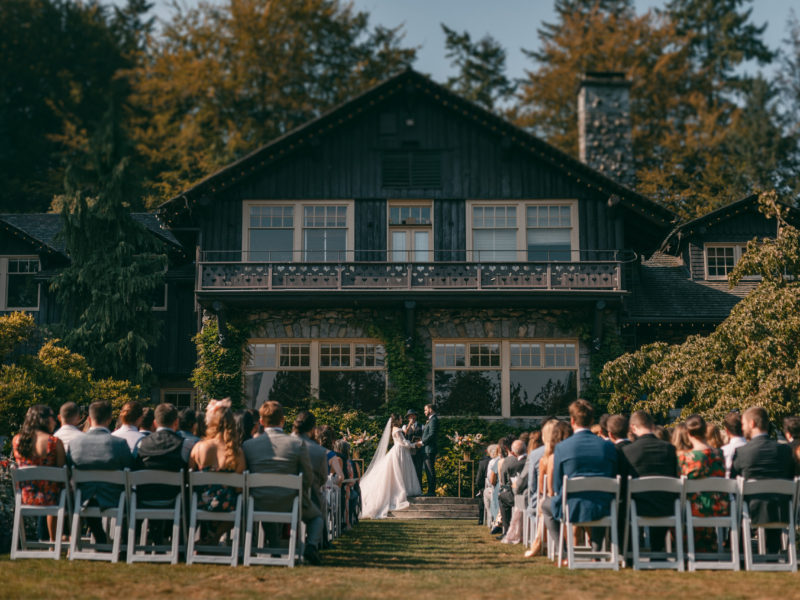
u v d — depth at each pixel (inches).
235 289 797.9
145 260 903.1
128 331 882.1
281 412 326.0
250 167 845.2
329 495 442.9
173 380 944.9
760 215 917.8
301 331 824.9
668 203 1309.1
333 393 819.4
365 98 850.8
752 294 589.0
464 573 292.8
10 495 363.3
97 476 313.0
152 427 360.5
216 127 1428.4
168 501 319.3
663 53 1521.9
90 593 239.1
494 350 824.3
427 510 669.3
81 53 1562.5
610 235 845.2
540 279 804.6
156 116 1416.1
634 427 322.0
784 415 544.4
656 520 304.0
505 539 442.0
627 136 1005.2
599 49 1496.1
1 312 930.1
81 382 741.9
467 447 781.9
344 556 353.7
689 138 1423.5
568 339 824.3
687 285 903.7
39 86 1526.8
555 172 855.7
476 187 852.0
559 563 318.3
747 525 304.0
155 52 1465.3
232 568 296.7
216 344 818.2
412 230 849.5
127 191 927.0
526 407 815.7
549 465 349.4
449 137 858.1
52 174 1385.3
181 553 320.8
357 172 852.6
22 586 248.2
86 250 895.7
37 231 986.7
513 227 847.7
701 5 1774.1
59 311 927.7
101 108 1486.2
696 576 283.4
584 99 1012.5
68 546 337.1
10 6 1537.9
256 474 308.3
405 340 813.9
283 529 354.6
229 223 844.0
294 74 1437.0
